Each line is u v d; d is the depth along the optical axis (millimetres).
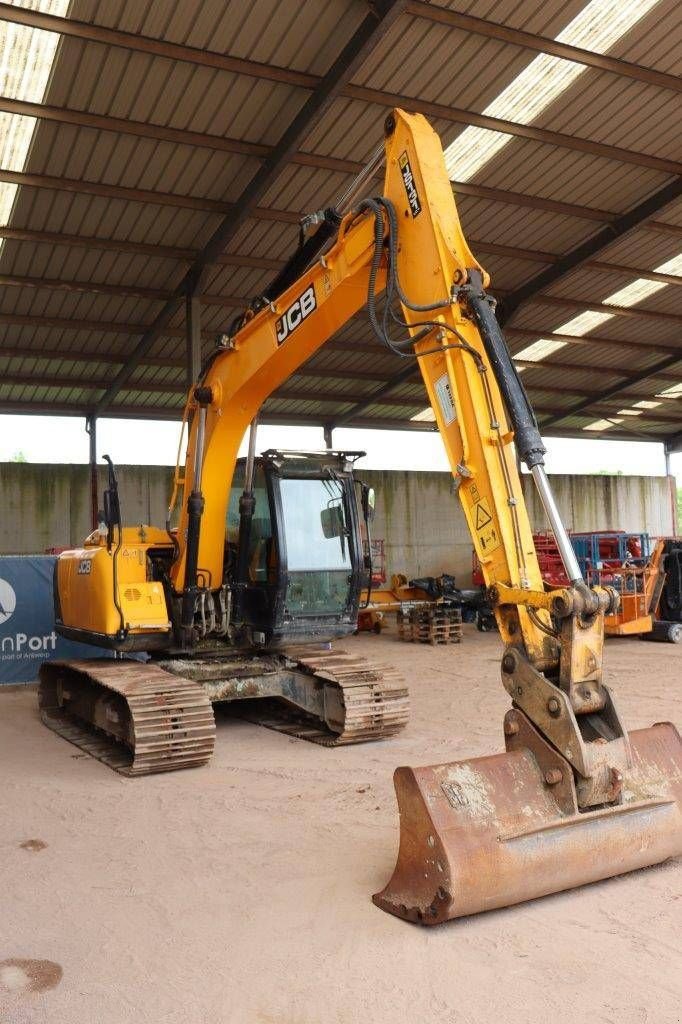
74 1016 3072
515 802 3822
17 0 8961
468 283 4641
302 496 8047
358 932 3697
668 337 20000
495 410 4484
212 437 7621
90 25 9320
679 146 12828
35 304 15242
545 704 3928
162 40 9680
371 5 9492
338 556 8109
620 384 22828
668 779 4254
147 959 3510
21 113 10305
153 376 19156
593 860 3906
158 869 4547
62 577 9000
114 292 14820
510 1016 3002
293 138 11133
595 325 18953
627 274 16500
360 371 20531
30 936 3746
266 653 8531
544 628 4055
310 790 6047
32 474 19984
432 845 3676
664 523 28062
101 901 4121
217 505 7863
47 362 17703
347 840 4957
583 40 10477
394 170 5242
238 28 9688
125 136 11117
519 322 18484
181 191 12430
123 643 7668
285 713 8703
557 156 12789
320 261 6020
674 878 4203
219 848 4863
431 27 10008
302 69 10445
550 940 3566
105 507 7953
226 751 7410
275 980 3309
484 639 16688
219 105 10812
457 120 11578
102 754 7234
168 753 6590
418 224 5000
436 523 24500
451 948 3521
